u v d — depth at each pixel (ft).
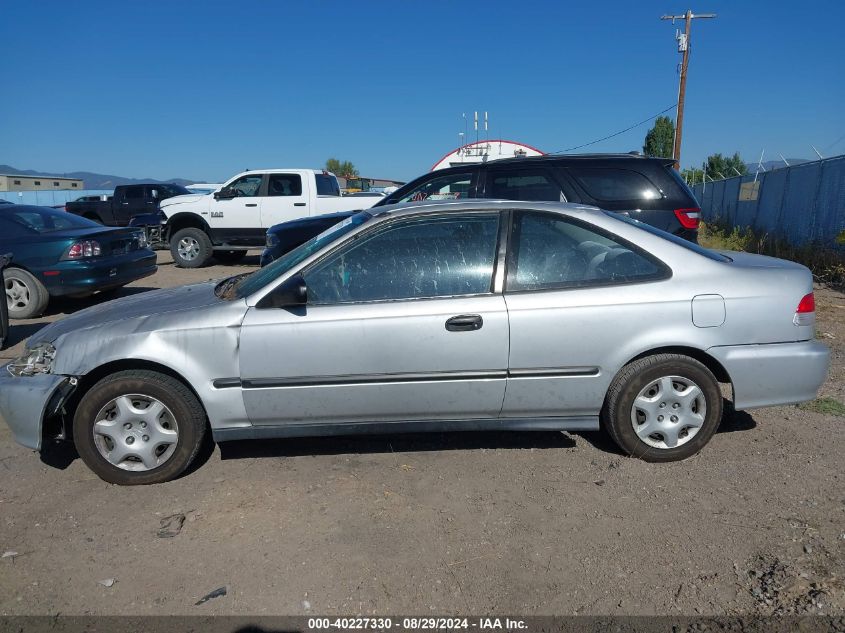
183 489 12.92
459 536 11.08
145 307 13.85
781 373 13.17
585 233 13.37
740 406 13.34
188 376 12.62
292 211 45.24
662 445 13.46
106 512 12.15
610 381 13.09
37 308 29.12
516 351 12.73
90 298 34.99
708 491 12.39
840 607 9.14
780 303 13.12
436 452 14.34
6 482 13.41
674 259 13.28
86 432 12.82
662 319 12.87
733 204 71.51
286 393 12.76
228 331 12.64
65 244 28.81
